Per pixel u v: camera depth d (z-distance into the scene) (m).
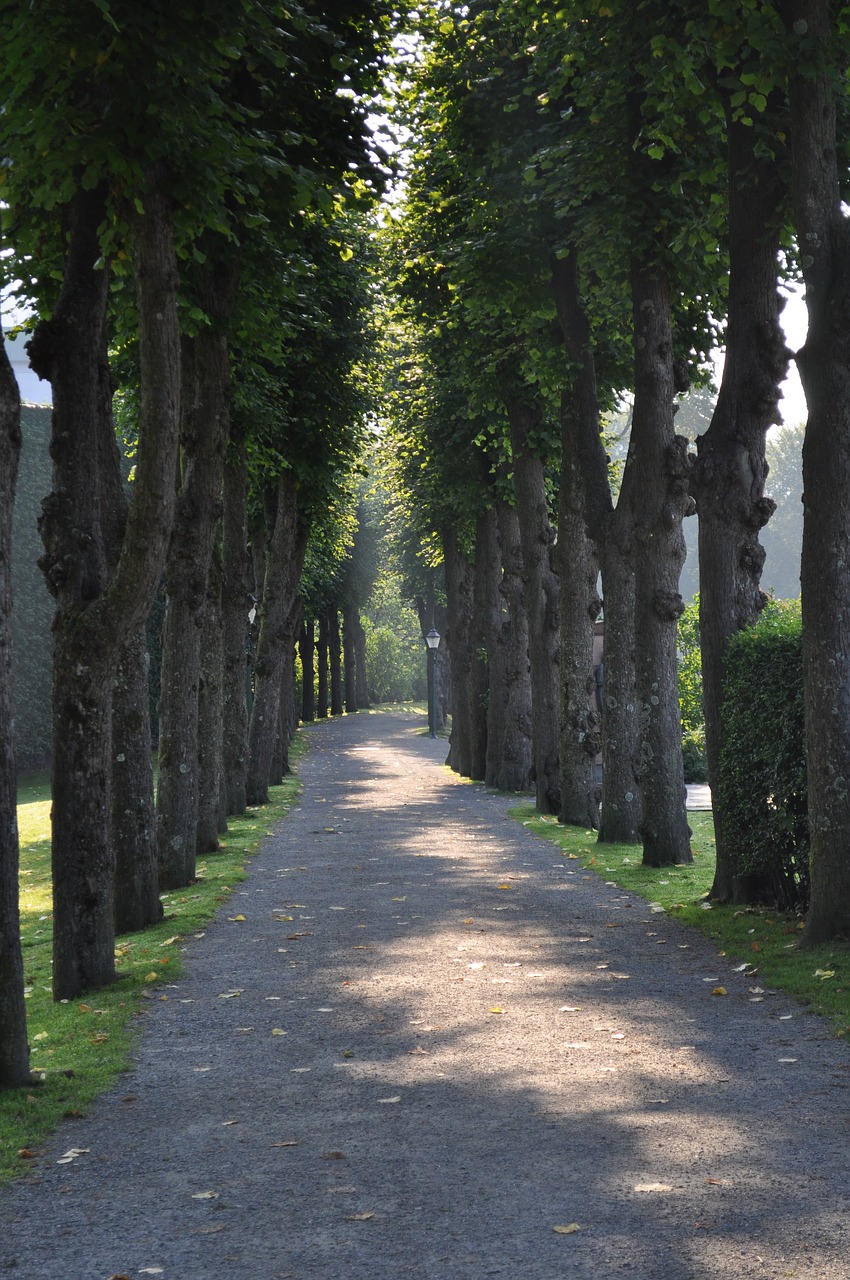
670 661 16.34
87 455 10.61
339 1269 4.43
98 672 10.36
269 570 30.25
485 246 18.72
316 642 85.88
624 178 15.61
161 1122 6.33
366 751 51.38
